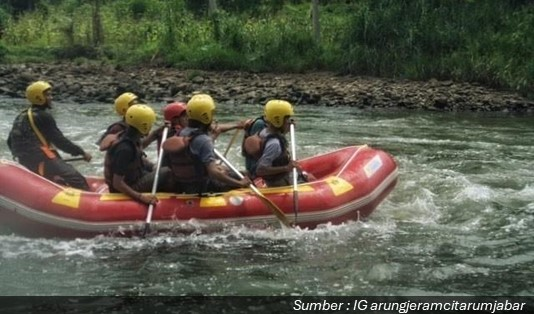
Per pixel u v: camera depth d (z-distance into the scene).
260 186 6.96
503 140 11.94
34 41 26.11
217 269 5.77
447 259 6.08
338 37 22.19
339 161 7.62
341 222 6.82
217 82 19.05
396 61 19.61
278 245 6.32
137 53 23.42
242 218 6.47
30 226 6.28
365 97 16.61
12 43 25.88
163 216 6.34
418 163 9.97
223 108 15.76
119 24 26.80
